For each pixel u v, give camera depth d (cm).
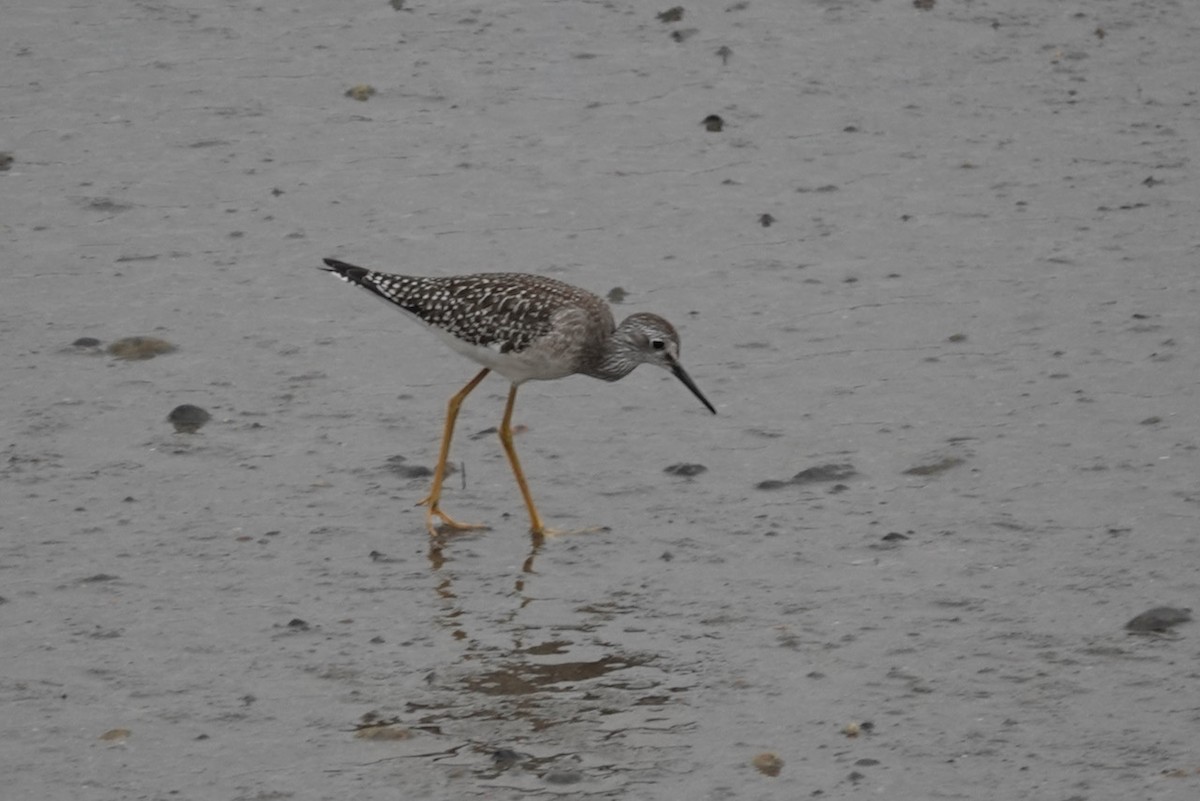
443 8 2333
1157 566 1141
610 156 1912
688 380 1318
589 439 1380
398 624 1095
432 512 1238
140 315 1568
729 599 1122
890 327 1550
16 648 1057
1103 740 946
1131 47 2197
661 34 2242
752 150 1931
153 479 1288
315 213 1780
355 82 2097
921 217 1772
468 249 1697
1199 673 1009
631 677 1027
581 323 1284
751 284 1638
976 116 2011
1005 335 1524
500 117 2008
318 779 921
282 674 1032
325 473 1310
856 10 2322
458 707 994
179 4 2339
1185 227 1728
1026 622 1077
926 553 1173
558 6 2334
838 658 1044
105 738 962
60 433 1354
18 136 1942
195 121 1989
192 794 909
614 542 1210
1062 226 1742
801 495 1270
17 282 1628
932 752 941
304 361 1496
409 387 1465
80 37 2220
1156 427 1345
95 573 1148
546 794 904
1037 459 1307
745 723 976
